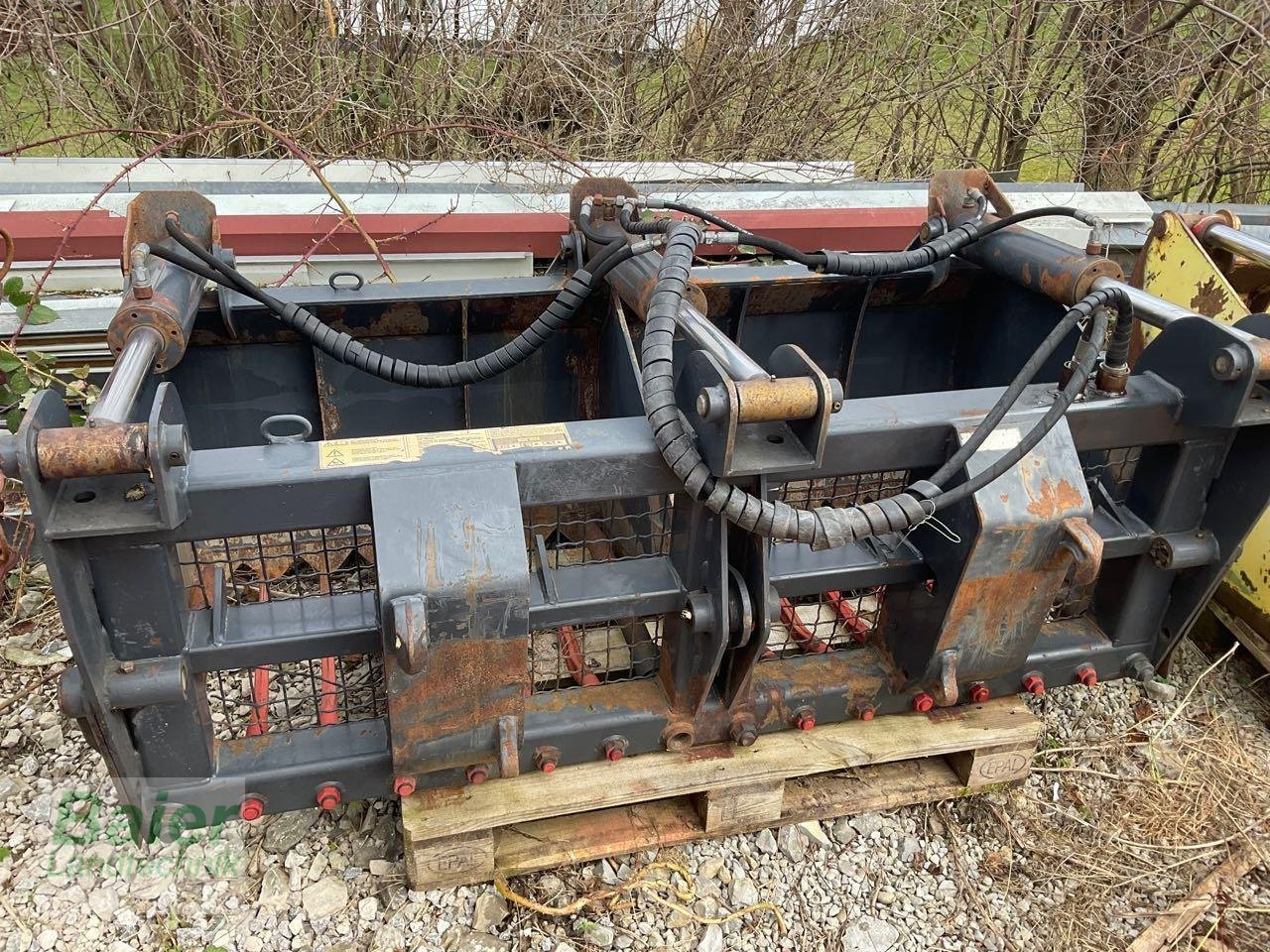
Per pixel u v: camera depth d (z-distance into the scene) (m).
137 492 1.38
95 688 1.45
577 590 1.73
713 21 4.68
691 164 3.89
